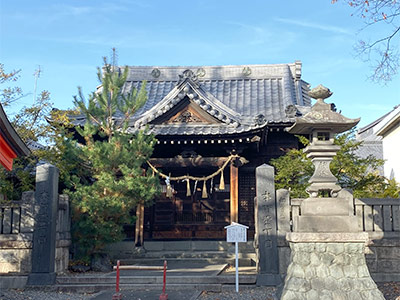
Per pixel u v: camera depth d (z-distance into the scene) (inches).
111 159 591.2
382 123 955.3
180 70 1072.2
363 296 364.2
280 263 504.4
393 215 519.2
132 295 458.9
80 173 643.5
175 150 799.7
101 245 605.6
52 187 529.0
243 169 820.6
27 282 506.3
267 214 512.1
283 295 376.5
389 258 508.1
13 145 383.6
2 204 541.6
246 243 730.8
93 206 565.9
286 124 786.2
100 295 462.0
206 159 754.8
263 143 810.2
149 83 1060.5
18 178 664.4
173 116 761.6
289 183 681.0
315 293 365.1
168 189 710.5
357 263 375.6
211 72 1048.8
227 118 737.6
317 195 407.5
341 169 630.5
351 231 380.5
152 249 776.3
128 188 579.8
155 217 814.5
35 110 690.8
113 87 626.8
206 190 782.5
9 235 526.9
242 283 499.2
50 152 654.5
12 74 653.9
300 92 984.9
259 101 936.9
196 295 456.4
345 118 394.3
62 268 561.6
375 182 641.6
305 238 378.0
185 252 729.0
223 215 805.2
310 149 398.0
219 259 685.3
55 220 531.2
